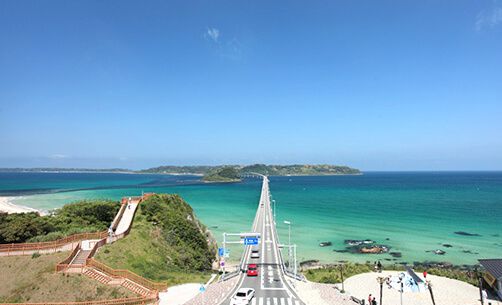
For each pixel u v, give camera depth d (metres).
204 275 53.47
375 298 41.75
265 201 156.38
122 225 59.59
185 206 86.38
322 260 77.06
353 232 104.62
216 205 171.25
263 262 65.12
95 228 58.00
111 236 50.12
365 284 47.88
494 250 83.12
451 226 112.00
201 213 144.38
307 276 57.53
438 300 40.88
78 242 45.94
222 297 40.50
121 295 35.38
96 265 39.75
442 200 182.62
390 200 186.88
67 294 34.41
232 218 132.00
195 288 43.09
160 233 61.81
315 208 156.62
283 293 43.59
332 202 180.25
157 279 43.62
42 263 39.50
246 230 110.00
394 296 42.69
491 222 118.12
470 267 70.69
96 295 34.78
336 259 77.75
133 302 34.50
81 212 63.25
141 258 48.25
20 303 32.31
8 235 46.53
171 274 47.28
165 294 39.69
